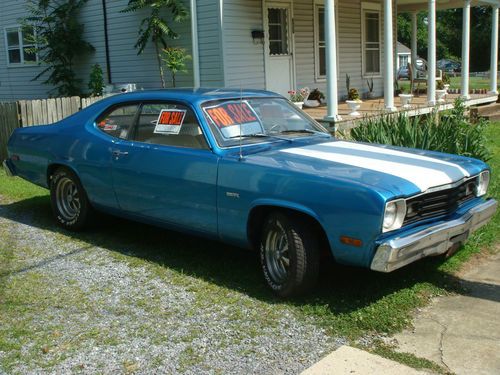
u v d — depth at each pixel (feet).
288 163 14.48
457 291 15.11
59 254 18.08
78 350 12.03
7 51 56.44
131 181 17.57
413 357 11.62
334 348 12.02
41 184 21.50
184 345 12.19
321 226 13.34
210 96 16.94
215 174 15.23
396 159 15.16
